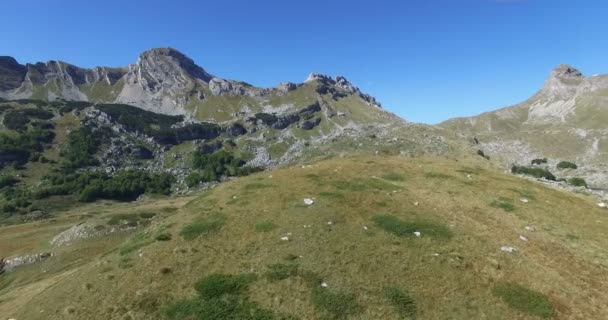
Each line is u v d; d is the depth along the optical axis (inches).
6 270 3346.5
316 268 1301.7
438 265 1286.9
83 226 3983.8
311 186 2016.5
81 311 1210.6
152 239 1599.4
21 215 7495.1
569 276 1232.8
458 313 1091.9
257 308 1153.4
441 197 1886.1
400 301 1139.9
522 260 1315.2
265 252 1414.9
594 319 1049.5
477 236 1469.0
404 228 1518.2
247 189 2053.4
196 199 2082.9
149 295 1239.5
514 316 1072.2
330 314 1114.1
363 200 1813.5
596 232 1574.8
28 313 1305.4
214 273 1316.4
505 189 2049.7
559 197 2011.6
